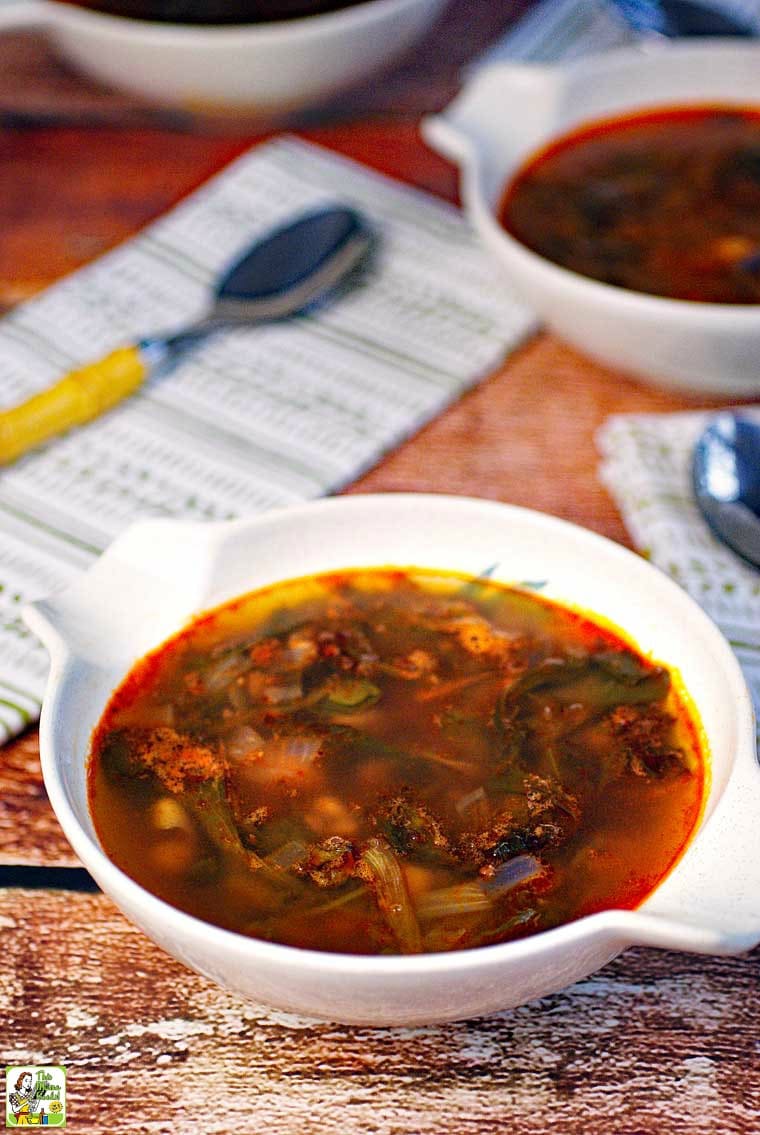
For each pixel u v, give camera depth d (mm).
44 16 905
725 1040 625
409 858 614
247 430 808
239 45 888
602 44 1052
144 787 631
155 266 891
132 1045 625
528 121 884
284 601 684
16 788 684
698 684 643
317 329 857
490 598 682
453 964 565
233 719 650
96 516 771
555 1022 629
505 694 655
